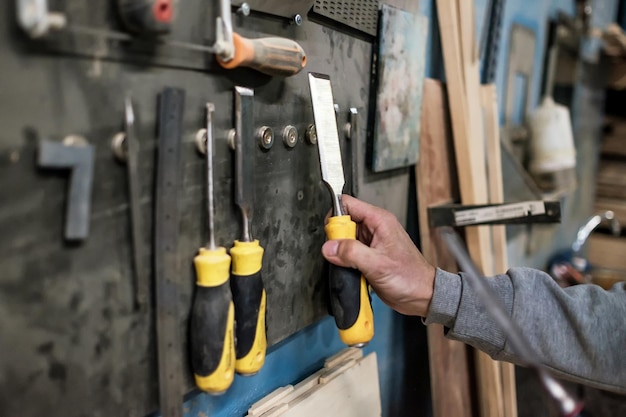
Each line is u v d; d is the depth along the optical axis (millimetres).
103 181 418
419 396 1129
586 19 1878
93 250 417
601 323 650
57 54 376
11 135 356
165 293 468
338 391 738
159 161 452
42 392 394
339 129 704
